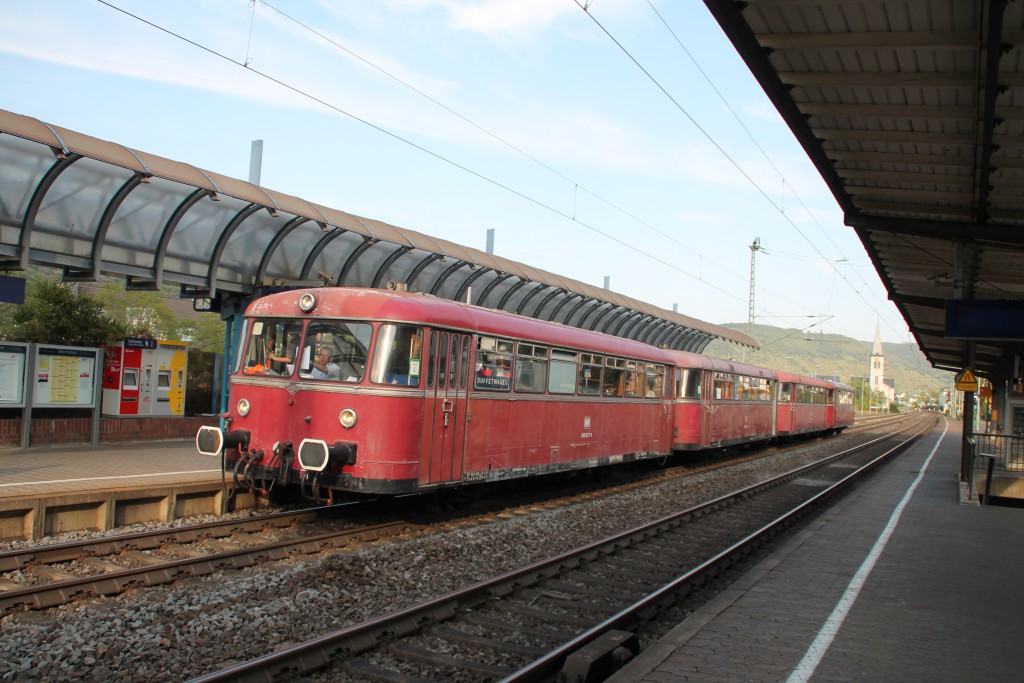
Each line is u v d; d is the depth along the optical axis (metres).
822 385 43.62
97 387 17.20
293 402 11.98
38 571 8.61
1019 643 7.22
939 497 18.28
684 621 7.52
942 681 6.16
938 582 9.52
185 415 20.08
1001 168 11.84
